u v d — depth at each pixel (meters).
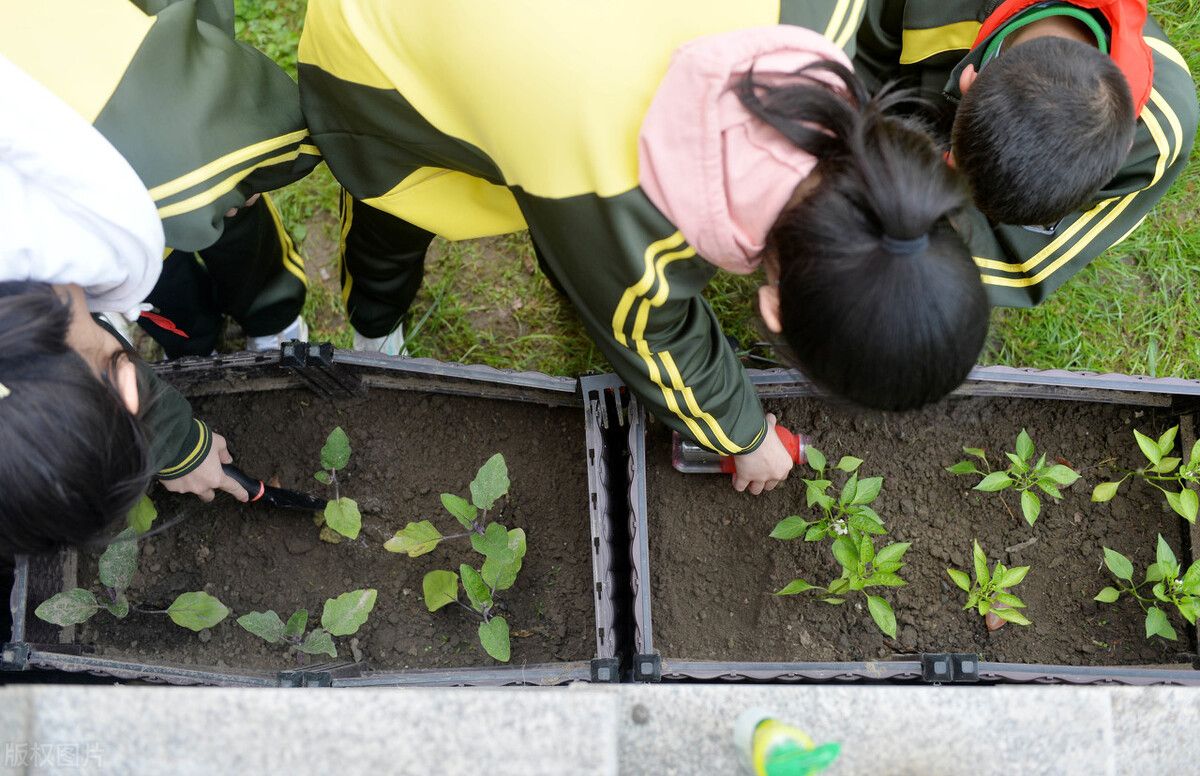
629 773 1.04
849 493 1.88
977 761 1.01
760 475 1.90
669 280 1.25
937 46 2.00
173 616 1.83
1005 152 1.52
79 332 1.15
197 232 1.38
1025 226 1.78
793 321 1.07
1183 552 2.02
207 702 0.98
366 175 1.56
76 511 1.04
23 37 1.20
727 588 2.08
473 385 2.07
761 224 1.09
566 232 1.24
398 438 2.14
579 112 1.13
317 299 2.65
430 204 1.60
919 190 0.96
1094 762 1.00
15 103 1.06
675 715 1.05
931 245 1.02
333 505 1.91
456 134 1.32
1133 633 2.01
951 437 2.12
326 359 1.87
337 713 0.97
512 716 0.96
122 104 1.25
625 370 1.47
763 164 1.05
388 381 2.08
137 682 1.82
